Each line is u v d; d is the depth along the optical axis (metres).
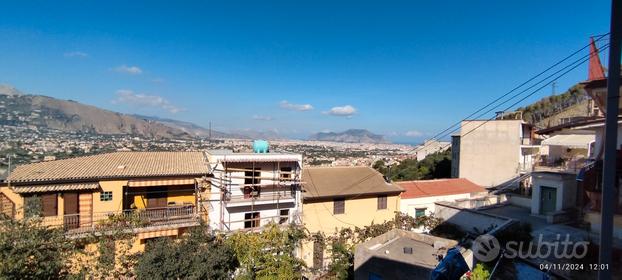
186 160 27.50
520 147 41.03
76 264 18.84
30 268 14.88
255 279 20.59
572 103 56.75
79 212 22.34
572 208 22.86
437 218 28.59
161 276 16.56
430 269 14.77
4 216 15.77
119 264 20.09
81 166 24.14
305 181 28.88
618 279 10.51
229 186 26.16
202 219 24.55
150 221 22.95
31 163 24.98
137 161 26.17
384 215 30.38
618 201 10.85
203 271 17.42
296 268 22.53
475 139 43.75
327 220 28.23
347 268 22.59
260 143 29.73
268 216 27.39
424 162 60.88
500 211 26.66
